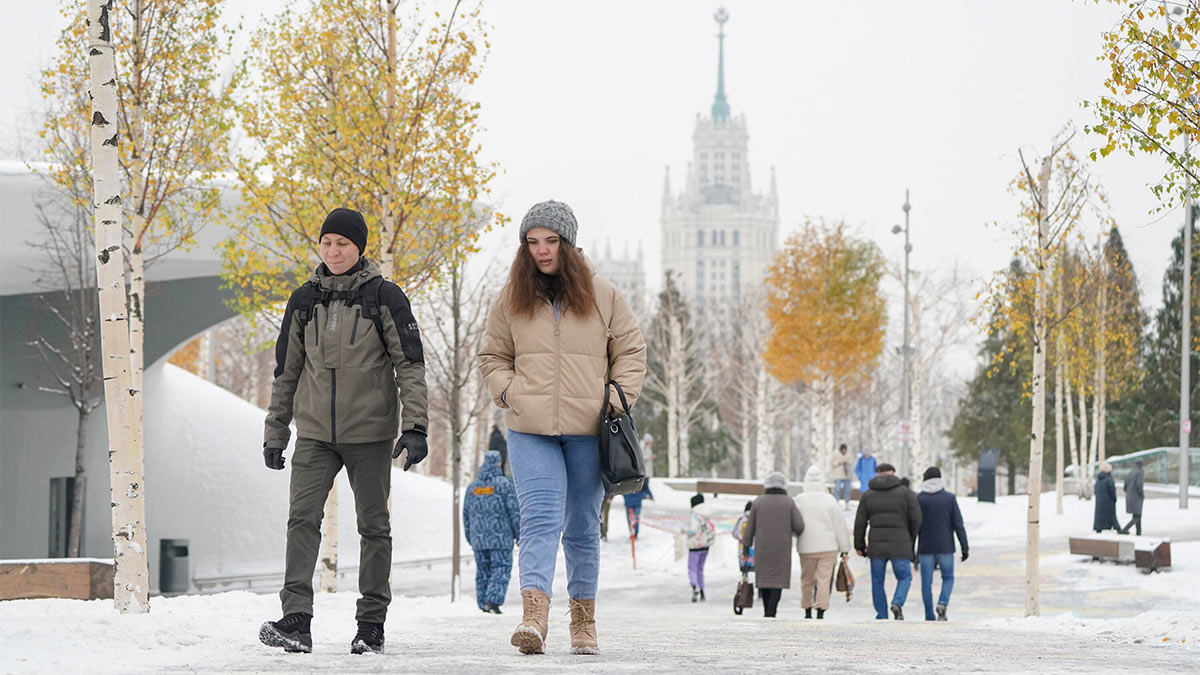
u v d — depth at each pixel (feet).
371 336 41.29
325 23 122.31
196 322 211.20
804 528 106.83
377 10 120.37
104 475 215.10
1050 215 117.60
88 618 49.11
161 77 120.57
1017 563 177.88
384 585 43.19
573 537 42.60
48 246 178.09
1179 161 89.15
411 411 40.96
